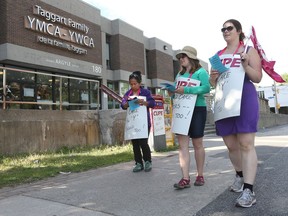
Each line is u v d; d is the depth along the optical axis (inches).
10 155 322.3
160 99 365.1
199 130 185.9
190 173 225.3
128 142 429.1
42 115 366.0
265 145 383.2
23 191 189.5
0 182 211.3
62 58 747.4
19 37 650.2
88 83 523.2
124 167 261.3
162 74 1197.1
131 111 241.1
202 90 182.1
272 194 164.4
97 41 872.3
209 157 297.3
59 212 148.9
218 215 138.2
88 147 399.5
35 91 511.8
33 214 146.8
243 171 151.1
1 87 424.8
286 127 1067.9
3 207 158.7
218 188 181.2
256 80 151.3
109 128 431.8
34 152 347.3
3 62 641.6
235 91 151.1
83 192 183.6
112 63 964.6
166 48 1229.7
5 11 628.7
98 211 148.9
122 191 183.3
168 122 398.0
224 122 161.2
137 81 245.4
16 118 338.3
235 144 165.2
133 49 1025.5
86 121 421.1
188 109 182.5
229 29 159.9
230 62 156.4
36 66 695.7
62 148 381.4
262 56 154.3
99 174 235.5
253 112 149.9
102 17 932.6
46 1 716.0
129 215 142.5
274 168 231.0
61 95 450.9
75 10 798.5
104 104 781.9
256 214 137.1
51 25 719.1
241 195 147.4
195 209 146.9
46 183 209.9
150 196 170.7
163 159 297.0
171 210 146.9
